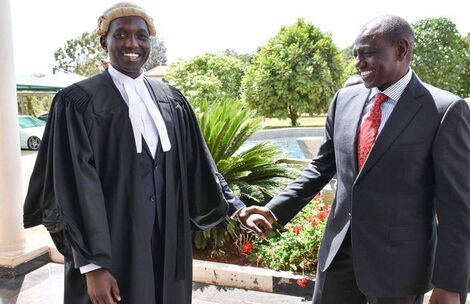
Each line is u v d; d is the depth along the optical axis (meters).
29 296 3.31
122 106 1.79
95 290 1.66
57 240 1.81
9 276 3.60
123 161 1.75
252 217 2.23
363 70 1.73
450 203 1.63
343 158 1.90
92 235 1.62
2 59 3.42
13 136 3.58
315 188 2.21
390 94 1.74
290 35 15.77
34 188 1.83
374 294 1.77
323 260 1.99
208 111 4.75
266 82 15.69
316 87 15.57
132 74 1.84
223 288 3.44
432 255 1.82
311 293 3.29
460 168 1.62
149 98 1.88
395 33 1.65
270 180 4.54
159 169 1.86
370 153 1.72
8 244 3.64
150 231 1.82
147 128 1.83
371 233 1.76
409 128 1.67
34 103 25.27
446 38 15.81
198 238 3.89
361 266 1.79
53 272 3.73
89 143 1.70
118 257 1.75
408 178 1.70
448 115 1.62
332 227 1.99
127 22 1.75
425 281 1.80
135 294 1.75
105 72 1.87
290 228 3.96
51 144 1.75
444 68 15.69
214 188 2.15
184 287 2.01
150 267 1.80
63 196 1.65
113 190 1.75
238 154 4.72
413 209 1.74
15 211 3.65
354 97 1.95
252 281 3.41
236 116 4.53
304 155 8.64
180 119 2.03
